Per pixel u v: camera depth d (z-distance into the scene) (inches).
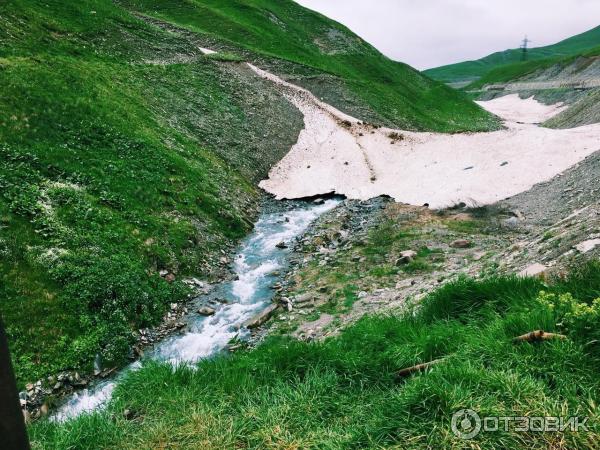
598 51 4849.9
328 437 252.1
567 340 247.6
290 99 2010.3
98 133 960.3
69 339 546.9
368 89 2581.2
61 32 1453.0
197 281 756.6
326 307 621.6
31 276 581.9
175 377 344.8
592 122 1936.5
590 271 314.3
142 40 1797.5
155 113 1283.2
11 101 868.0
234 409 290.5
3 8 1307.8
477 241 817.5
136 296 634.2
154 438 270.8
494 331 284.4
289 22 3582.7
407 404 238.1
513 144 1398.9
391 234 911.7
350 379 302.8
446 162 1422.2
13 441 139.9
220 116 1551.4
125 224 756.0
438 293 386.0
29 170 741.9
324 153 1627.7
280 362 335.3
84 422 293.4
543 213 922.7
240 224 1016.2
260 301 702.5
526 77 5944.9
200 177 1074.1
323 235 967.0
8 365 137.6
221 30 2810.0
